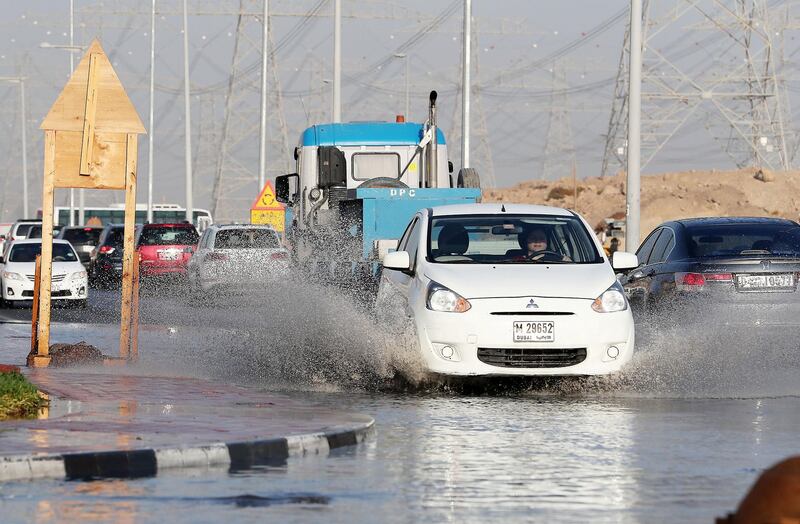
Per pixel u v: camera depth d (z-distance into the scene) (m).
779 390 33.25
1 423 25.22
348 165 61.47
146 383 32.97
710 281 37.94
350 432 24.70
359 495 19.50
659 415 28.75
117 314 68.19
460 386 33.91
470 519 17.77
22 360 41.97
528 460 22.77
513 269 33.31
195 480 20.80
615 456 23.19
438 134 62.25
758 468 21.94
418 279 33.59
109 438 23.23
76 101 37.91
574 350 32.03
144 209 197.25
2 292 77.81
